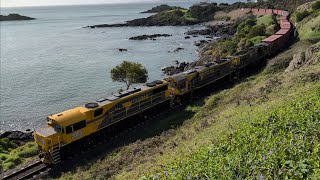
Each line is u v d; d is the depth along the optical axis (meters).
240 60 49.06
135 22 171.62
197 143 18.69
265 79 36.59
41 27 184.88
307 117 13.58
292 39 68.62
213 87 44.91
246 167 9.95
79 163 25.62
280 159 9.84
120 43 110.44
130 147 26.44
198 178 10.22
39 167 25.45
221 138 15.62
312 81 25.47
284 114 15.45
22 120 46.94
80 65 78.56
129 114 32.59
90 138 28.97
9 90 60.34
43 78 67.94
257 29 80.56
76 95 56.41
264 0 167.75
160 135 28.50
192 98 40.75
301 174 8.67
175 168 12.35
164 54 87.50
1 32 160.38
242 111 24.22
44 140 25.17
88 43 113.38
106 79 65.06
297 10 96.88
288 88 26.20
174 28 150.25
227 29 122.62
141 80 46.66
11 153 31.83
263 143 11.69
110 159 24.80
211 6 173.25
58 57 89.44
